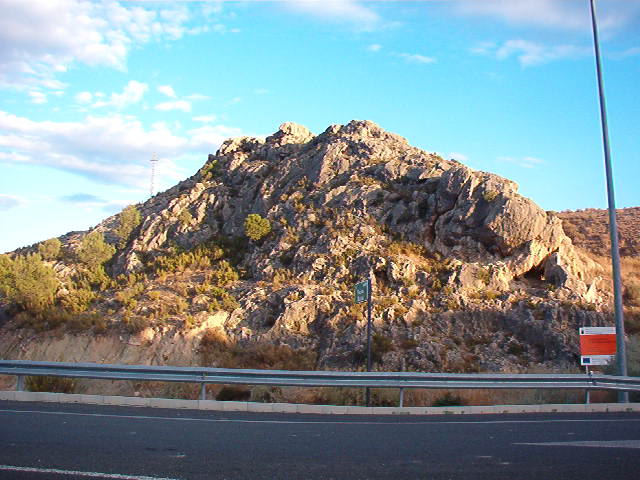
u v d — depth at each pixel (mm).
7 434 9859
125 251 49812
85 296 40906
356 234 40594
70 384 16703
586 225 54094
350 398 18828
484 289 34750
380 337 30703
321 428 11828
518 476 7840
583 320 30844
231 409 14570
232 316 35281
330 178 47969
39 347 34875
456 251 38156
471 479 7684
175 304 37000
